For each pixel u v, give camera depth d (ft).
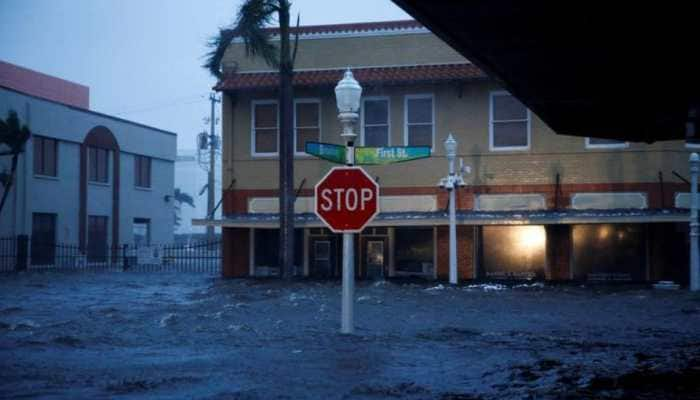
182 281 98.53
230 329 41.75
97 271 128.88
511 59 39.24
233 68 105.70
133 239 165.48
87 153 151.12
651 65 40.01
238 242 105.60
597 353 33.71
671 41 36.06
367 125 101.91
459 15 32.68
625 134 57.52
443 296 68.64
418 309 55.42
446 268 98.68
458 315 51.24
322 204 39.65
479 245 97.91
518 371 28.78
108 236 157.07
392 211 100.22
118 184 159.63
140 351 33.58
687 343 37.55
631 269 94.07
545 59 39.17
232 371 28.19
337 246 102.37
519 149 97.40
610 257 94.53
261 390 24.61
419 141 100.58
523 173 97.25
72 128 146.30
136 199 166.20
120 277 110.11
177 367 29.14
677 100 46.96
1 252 131.34
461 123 99.19
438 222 94.68
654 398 23.98
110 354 32.68
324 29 103.55
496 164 98.07
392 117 101.14
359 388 24.98
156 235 173.27
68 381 26.20
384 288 80.64
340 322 45.42
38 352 33.32
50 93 196.95
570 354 33.32
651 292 75.51
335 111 102.99
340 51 102.73
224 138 105.81
